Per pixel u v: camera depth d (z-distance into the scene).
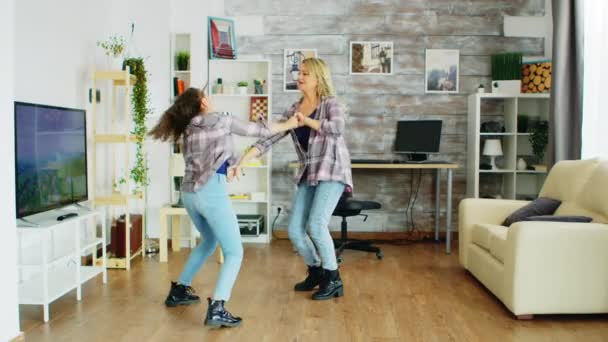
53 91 3.92
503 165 5.71
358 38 5.70
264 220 5.73
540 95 5.27
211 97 5.60
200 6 5.39
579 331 2.89
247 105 5.66
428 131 5.42
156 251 4.96
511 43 5.66
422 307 3.32
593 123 4.52
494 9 5.64
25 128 3.12
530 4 5.64
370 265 4.50
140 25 5.27
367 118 5.72
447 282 3.94
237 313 3.17
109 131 4.98
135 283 3.83
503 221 4.12
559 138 4.65
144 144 5.24
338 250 4.80
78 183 3.83
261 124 3.00
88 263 4.42
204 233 3.16
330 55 5.70
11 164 2.55
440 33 5.68
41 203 3.29
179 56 5.35
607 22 4.25
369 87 5.71
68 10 4.16
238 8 5.70
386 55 5.68
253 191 5.70
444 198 5.75
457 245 5.40
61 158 3.57
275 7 5.68
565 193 3.82
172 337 2.76
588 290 3.05
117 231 4.38
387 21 5.68
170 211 4.55
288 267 4.38
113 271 4.20
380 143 5.73
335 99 3.34
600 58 4.37
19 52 3.50
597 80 4.49
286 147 5.73
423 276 4.12
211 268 4.31
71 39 4.20
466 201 4.23
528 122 5.55
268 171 5.44
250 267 4.37
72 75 4.21
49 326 2.91
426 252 5.05
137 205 5.32
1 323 2.49
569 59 4.62
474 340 2.75
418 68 5.70
